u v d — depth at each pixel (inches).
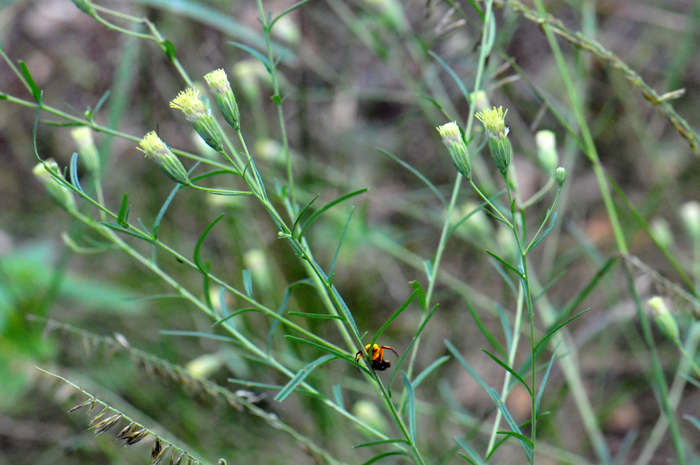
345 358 15.4
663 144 30.0
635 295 19.0
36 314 22.4
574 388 20.7
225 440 21.9
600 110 29.6
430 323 27.8
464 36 26.9
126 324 25.5
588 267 28.3
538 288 22.1
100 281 26.0
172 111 29.7
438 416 22.3
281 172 27.0
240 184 27.4
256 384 16.5
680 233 28.7
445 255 29.3
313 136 30.5
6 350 22.0
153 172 29.7
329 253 26.7
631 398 25.8
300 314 15.2
